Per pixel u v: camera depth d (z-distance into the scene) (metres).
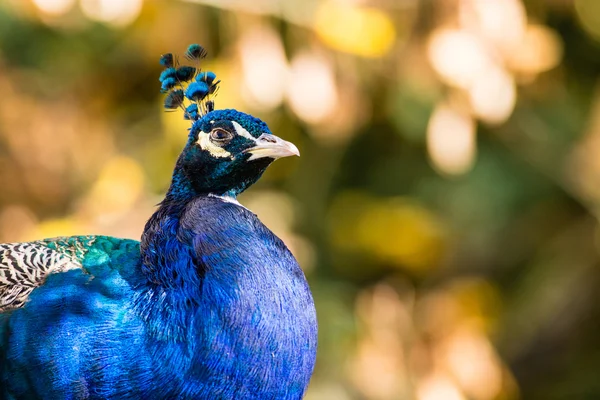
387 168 13.88
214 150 5.93
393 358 12.52
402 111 12.07
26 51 13.00
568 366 14.70
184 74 6.56
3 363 5.41
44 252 5.83
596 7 13.11
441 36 10.93
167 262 5.46
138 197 12.55
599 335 14.85
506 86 11.06
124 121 13.47
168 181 12.60
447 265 14.16
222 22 11.84
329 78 11.14
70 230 12.05
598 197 13.54
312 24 11.02
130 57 12.98
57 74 13.19
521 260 14.69
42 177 13.23
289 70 11.21
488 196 13.44
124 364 5.29
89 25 12.23
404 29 11.59
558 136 13.43
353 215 13.78
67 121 13.38
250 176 6.03
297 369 5.37
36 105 13.30
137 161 12.84
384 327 13.03
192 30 12.14
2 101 13.17
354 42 10.80
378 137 13.66
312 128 12.45
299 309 5.38
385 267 13.96
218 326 5.22
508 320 14.51
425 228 13.66
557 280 14.42
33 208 13.27
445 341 13.27
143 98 13.54
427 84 11.66
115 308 5.39
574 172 13.53
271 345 5.24
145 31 12.16
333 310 12.20
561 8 13.17
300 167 13.31
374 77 12.20
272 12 11.16
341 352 11.88
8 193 13.16
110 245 5.95
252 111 11.85
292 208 12.89
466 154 11.47
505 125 13.29
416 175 13.76
